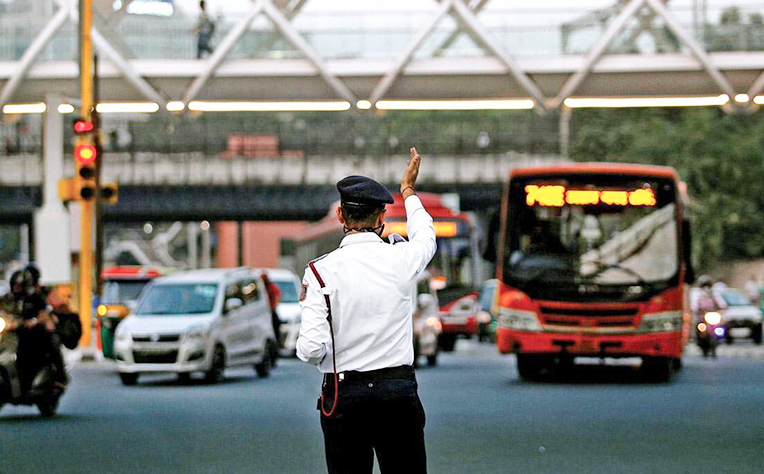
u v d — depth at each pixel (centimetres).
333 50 5566
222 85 5653
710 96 5503
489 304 7931
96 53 5406
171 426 2764
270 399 3475
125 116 11038
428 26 5359
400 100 5641
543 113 5697
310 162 10719
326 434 1085
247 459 2198
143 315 4288
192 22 5684
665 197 4056
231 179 10619
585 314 3975
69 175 10312
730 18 5416
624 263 4009
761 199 10025
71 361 5134
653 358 4038
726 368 4784
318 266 1072
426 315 4959
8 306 2903
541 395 3481
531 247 4062
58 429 2722
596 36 5494
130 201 10788
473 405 3170
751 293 8438
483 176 10881
